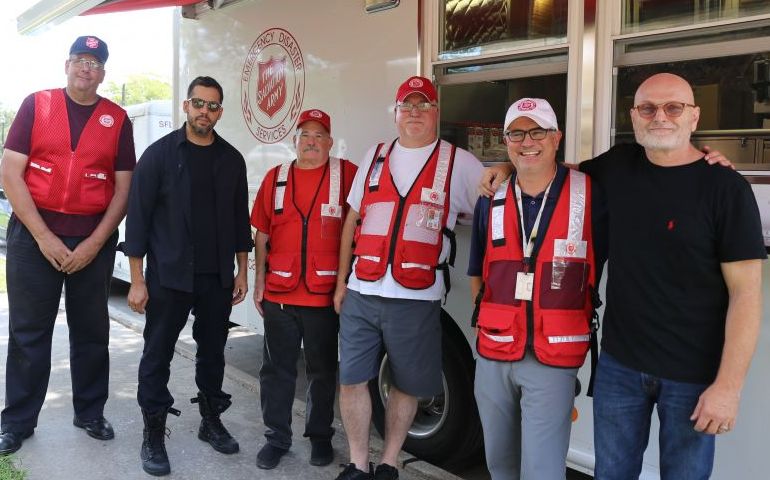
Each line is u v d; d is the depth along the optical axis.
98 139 3.19
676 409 1.94
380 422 3.54
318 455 3.23
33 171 3.13
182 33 4.81
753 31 2.28
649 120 1.94
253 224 3.20
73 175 3.14
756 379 2.29
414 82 2.71
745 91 2.33
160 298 3.03
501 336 2.18
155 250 3.03
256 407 4.06
